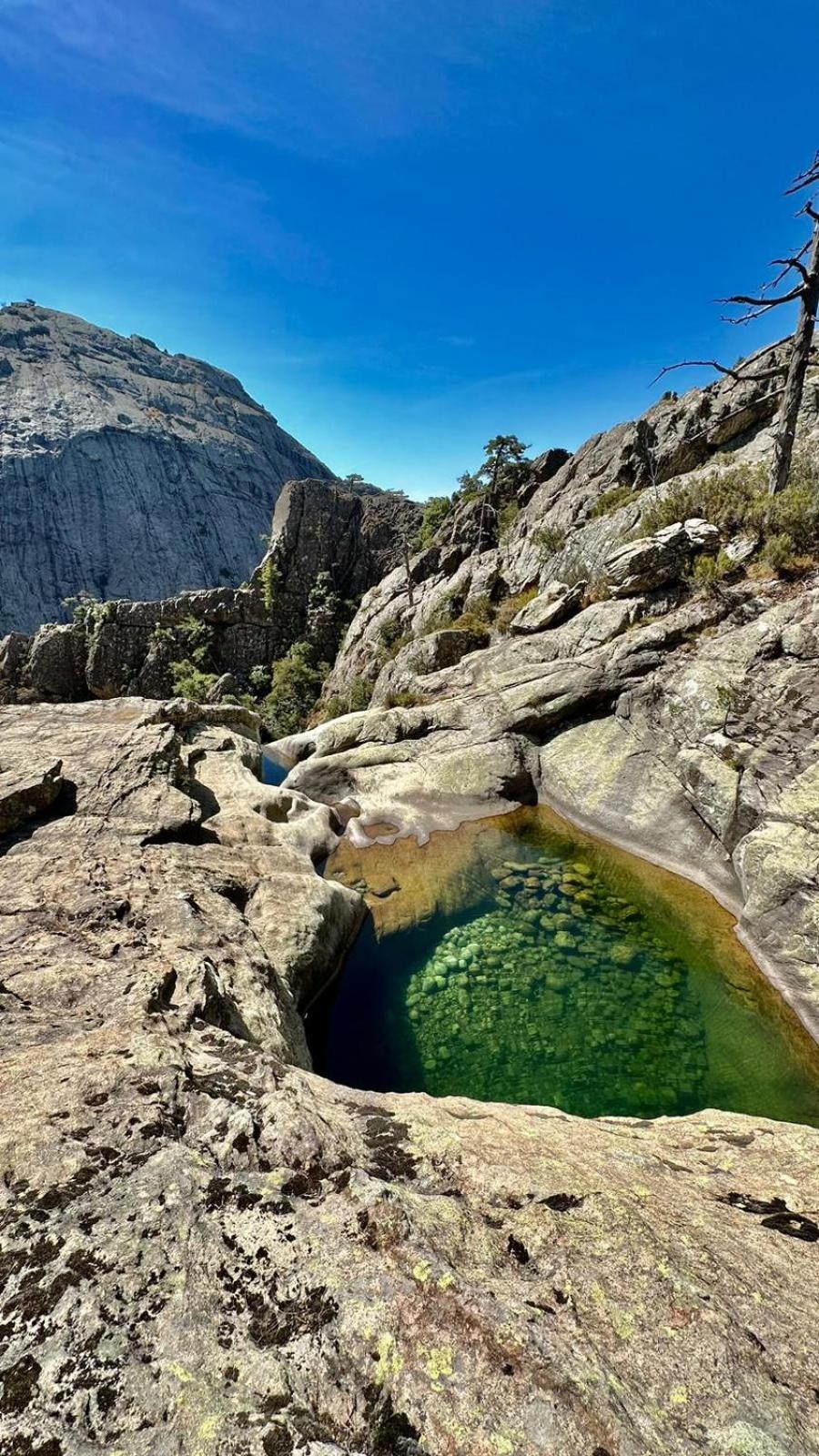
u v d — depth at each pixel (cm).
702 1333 319
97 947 770
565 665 2016
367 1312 314
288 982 951
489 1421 269
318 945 1075
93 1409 266
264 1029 752
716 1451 263
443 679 2686
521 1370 290
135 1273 329
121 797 1305
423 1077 922
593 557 2761
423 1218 374
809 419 2659
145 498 18575
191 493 19900
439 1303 320
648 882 1382
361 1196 384
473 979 1121
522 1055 948
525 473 6259
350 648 6103
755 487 2075
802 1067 890
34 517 16288
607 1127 611
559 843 1591
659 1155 546
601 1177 456
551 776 1842
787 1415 282
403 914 1335
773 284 1817
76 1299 314
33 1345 292
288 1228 362
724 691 1441
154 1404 269
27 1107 452
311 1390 280
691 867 1387
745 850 1197
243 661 7569
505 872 1468
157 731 1612
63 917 852
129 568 17475
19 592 15688
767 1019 978
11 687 7162
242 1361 289
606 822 1609
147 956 764
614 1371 295
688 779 1446
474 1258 354
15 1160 402
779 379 3181
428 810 1814
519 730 1970
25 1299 313
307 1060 823
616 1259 364
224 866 1182
